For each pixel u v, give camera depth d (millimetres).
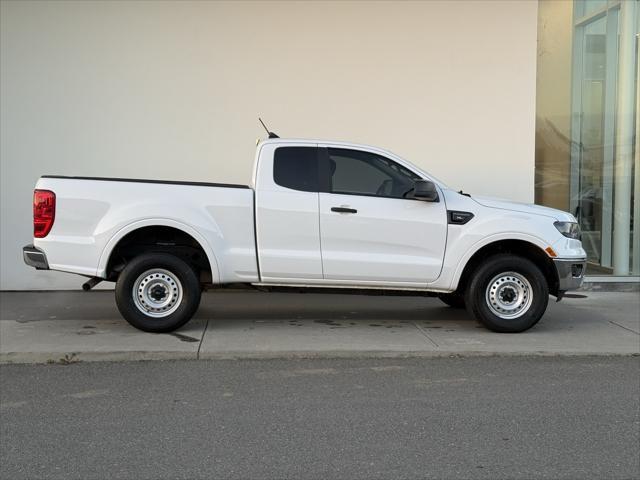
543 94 10984
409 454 4203
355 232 7008
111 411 4949
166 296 7031
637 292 10555
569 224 7348
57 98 9859
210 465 4031
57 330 7242
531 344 6883
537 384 5680
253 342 6773
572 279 7309
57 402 5145
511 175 10438
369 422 4750
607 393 5449
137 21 9883
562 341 7055
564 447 4332
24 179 9883
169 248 7188
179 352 6363
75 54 9828
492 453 4227
